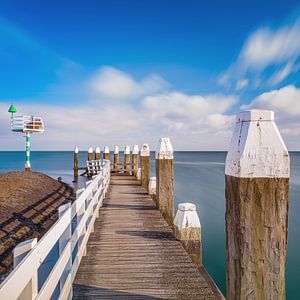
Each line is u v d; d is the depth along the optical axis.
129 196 9.88
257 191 1.77
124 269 3.97
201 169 51.03
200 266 4.87
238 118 1.93
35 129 28.81
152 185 9.64
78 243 4.14
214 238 12.05
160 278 3.71
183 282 3.61
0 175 18.41
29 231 10.35
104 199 9.18
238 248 1.81
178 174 40.06
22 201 13.64
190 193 22.72
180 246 4.88
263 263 1.78
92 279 3.67
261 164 1.77
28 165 28.91
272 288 1.79
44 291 2.00
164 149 6.89
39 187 17.88
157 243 5.04
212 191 23.80
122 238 5.32
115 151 19.25
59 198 16.77
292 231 13.04
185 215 5.00
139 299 3.19
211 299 3.22
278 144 1.78
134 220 6.62
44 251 2.02
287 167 1.78
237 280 1.83
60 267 2.55
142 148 12.05
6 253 8.24
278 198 1.78
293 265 9.63
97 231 5.75
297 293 7.96
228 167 1.94
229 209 1.92
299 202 18.89
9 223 10.45
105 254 4.53
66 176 38.53
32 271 1.73
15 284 1.43
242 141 1.81
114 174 18.39
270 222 1.78
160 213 6.93
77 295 3.26
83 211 4.39
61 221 2.60
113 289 3.41
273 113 1.83
